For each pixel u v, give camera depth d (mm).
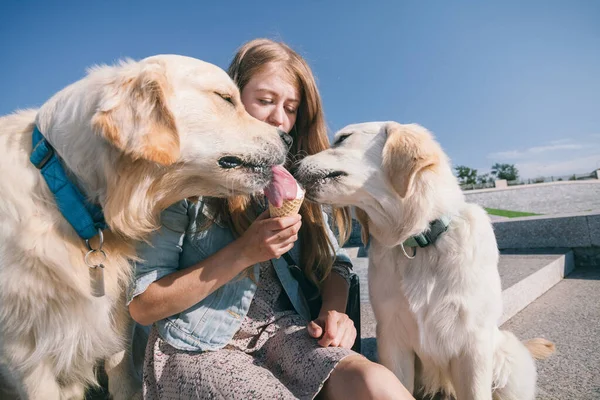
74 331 520
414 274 634
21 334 512
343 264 713
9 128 545
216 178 540
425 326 625
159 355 506
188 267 524
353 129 738
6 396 635
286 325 554
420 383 745
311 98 750
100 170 497
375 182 670
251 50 718
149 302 498
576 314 1066
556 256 1587
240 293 542
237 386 430
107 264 522
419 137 666
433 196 634
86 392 691
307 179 689
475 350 607
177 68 540
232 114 570
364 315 1044
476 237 622
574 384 690
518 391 678
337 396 429
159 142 468
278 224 488
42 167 504
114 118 464
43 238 483
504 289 1074
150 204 522
